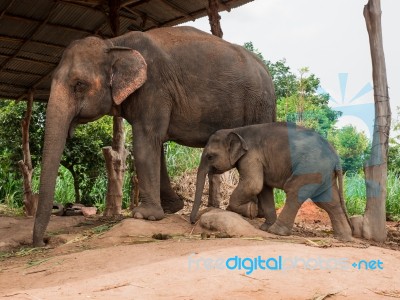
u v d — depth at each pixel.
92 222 8.42
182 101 7.29
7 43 11.92
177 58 7.27
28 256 6.08
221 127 7.52
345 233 6.40
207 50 7.45
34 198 11.77
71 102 6.82
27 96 14.30
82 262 5.18
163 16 11.84
